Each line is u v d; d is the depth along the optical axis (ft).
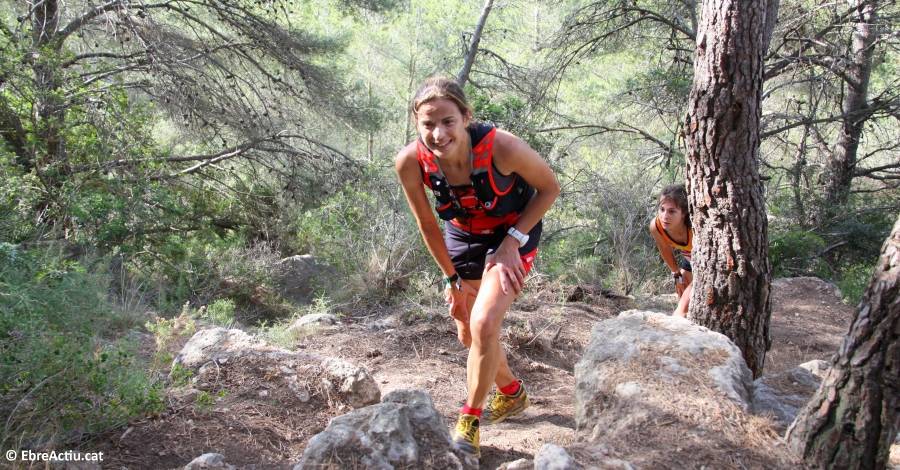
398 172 10.79
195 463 9.95
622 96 50.90
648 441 9.67
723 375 11.37
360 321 22.82
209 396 12.69
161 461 11.16
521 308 23.36
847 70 49.73
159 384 12.80
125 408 11.87
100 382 11.77
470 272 11.62
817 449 9.00
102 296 19.24
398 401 10.86
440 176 10.45
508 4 61.52
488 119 48.26
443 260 11.54
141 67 39.09
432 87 9.87
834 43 45.93
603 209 35.32
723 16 14.44
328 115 48.42
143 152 33.99
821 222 51.72
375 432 9.76
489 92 62.39
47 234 25.02
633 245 31.48
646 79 48.83
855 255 51.88
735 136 14.70
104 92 33.73
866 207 54.13
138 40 39.78
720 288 15.23
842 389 8.74
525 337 19.06
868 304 8.50
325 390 13.47
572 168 50.21
